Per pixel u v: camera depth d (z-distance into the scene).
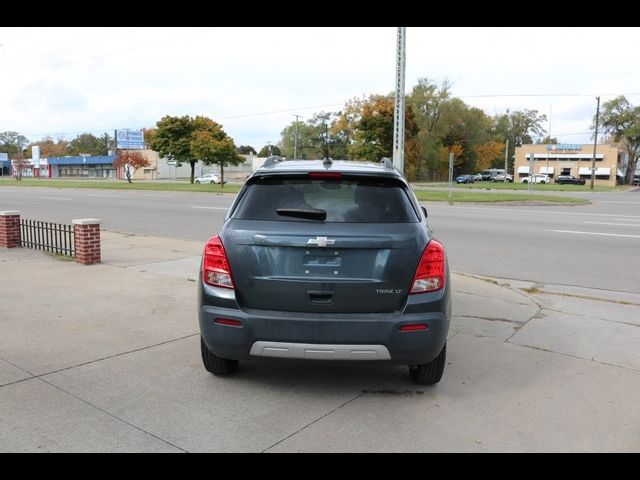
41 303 6.66
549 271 9.43
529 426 3.71
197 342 5.29
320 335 3.76
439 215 19.72
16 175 79.75
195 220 17.72
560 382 4.49
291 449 3.37
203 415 3.79
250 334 3.82
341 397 4.12
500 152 88.50
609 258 10.66
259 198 4.09
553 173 79.25
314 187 4.10
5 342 5.19
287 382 4.38
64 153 133.00
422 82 76.56
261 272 3.85
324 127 96.81
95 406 3.88
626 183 85.62
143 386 4.25
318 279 3.79
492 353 5.19
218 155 48.62
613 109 81.19
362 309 3.82
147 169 83.00
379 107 55.62
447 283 3.98
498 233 14.29
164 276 8.41
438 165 77.94
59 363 4.68
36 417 3.70
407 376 4.55
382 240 3.79
